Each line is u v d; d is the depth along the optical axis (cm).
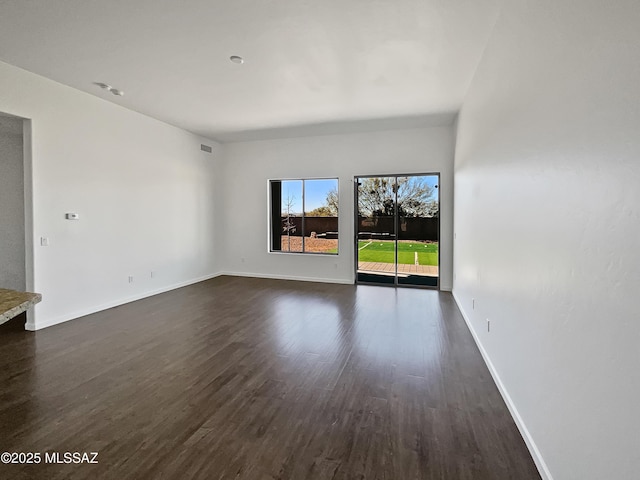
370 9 273
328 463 188
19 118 390
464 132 471
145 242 571
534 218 196
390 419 230
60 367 307
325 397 258
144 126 563
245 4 265
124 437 210
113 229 510
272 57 354
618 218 116
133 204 545
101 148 486
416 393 264
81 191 458
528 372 203
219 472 181
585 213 139
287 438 210
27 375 292
